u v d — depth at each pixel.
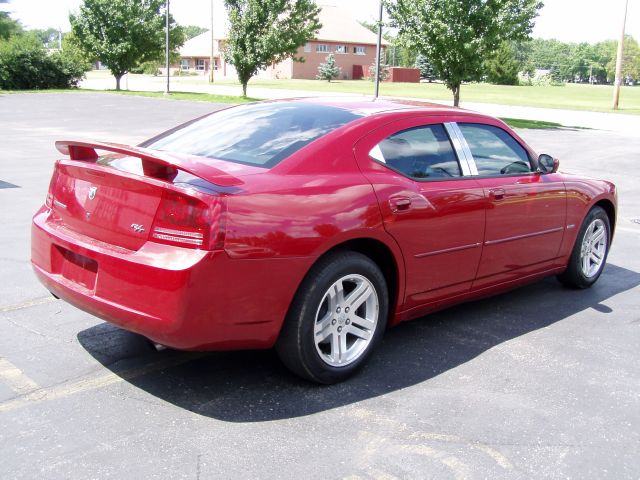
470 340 4.55
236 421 3.31
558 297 5.63
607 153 16.64
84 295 3.43
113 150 3.32
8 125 20.08
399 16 24.28
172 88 47.94
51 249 3.71
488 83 74.31
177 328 3.11
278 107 4.38
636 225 8.79
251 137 3.95
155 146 4.19
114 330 4.43
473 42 23.17
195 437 3.14
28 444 3.02
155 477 2.81
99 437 3.11
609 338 4.69
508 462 3.05
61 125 20.47
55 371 3.79
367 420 3.37
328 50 74.19
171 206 3.16
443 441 3.20
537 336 4.68
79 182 3.64
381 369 4.00
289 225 3.32
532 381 3.93
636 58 133.38
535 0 23.59
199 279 3.07
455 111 4.57
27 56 43.00
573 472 2.99
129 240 3.30
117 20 43.19
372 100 4.59
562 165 14.50
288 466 2.94
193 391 3.61
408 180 4.00
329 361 3.69
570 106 37.19
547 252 5.19
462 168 4.41
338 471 2.91
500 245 4.64
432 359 4.19
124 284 3.23
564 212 5.25
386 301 3.93
